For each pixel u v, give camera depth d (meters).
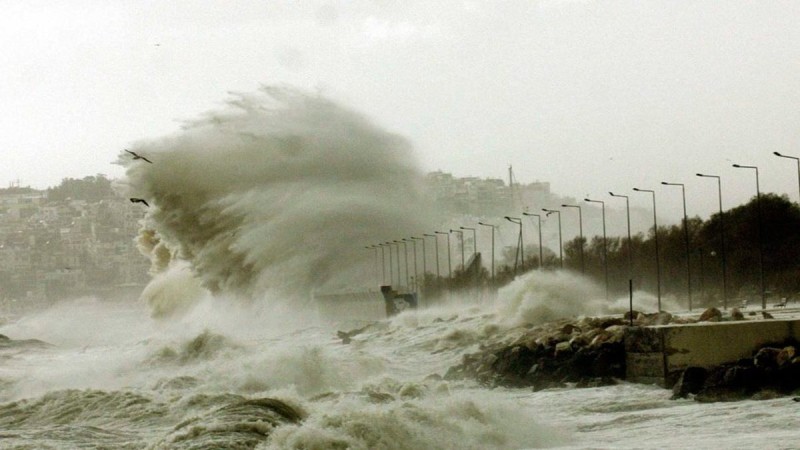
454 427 51.75
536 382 83.62
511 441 52.47
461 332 142.00
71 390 79.94
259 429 50.41
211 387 87.38
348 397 64.56
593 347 82.00
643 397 68.50
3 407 76.38
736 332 70.50
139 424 68.19
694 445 48.22
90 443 60.41
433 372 104.38
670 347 72.44
